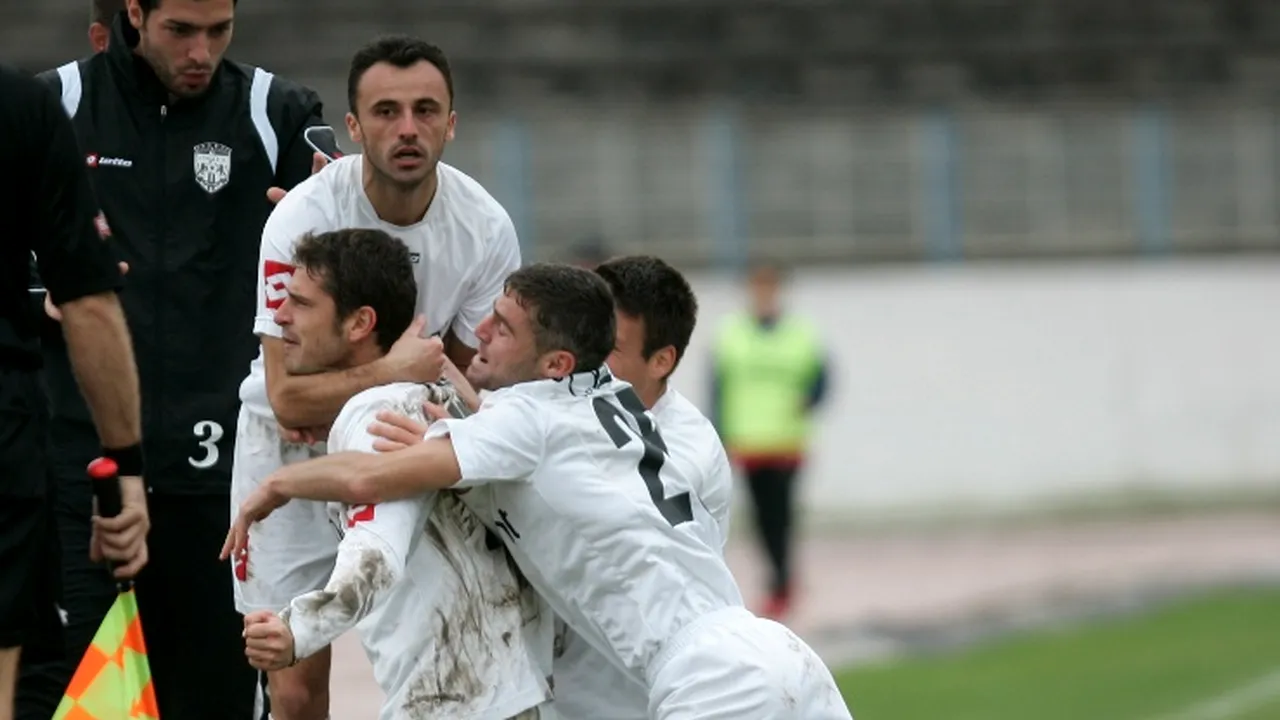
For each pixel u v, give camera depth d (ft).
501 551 57.98
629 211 232.12
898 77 253.65
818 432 227.61
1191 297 233.76
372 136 59.62
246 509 54.80
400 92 59.26
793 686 57.82
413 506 54.60
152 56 67.67
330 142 72.23
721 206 233.14
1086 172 237.45
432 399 58.08
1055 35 257.75
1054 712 126.00
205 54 67.26
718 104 245.04
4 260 53.42
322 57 244.63
